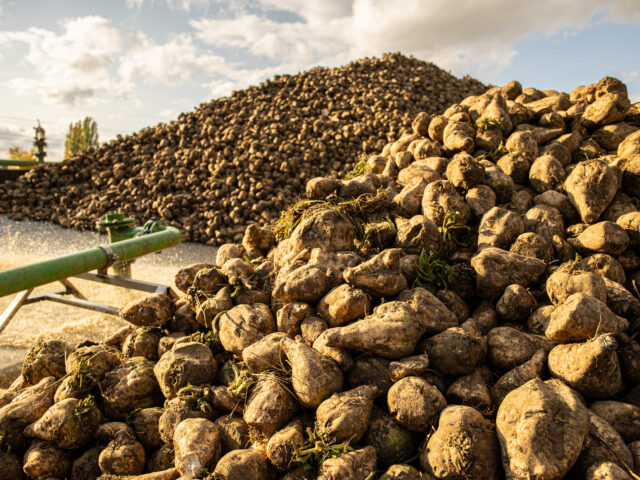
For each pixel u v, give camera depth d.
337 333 3.14
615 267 3.64
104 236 12.67
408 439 2.78
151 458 3.17
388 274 3.49
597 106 5.68
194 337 3.96
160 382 3.47
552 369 2.98
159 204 13.44
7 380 5.27
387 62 21.03
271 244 5.05
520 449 2.38
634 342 3.03
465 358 3.02
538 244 3.90
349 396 2.86
